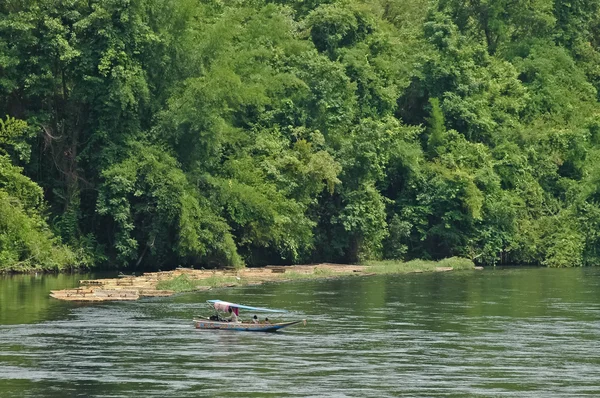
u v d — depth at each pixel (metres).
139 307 50.44
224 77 71.94
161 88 73.50
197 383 33.75
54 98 72.25
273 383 33.88
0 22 68.19
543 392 33.31
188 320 46.38
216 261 73.56
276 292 59.16
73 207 71.19
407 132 89.31
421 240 89.25
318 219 83.31
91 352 38.53
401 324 46.78
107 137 70.62
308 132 81.50
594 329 45.81
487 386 34.03
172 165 70.44
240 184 74.12
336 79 83.25
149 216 71.12
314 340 42.03
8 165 68.06
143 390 32.75
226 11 83.31
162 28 72.50
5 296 53.97
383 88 88.75
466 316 49.78
